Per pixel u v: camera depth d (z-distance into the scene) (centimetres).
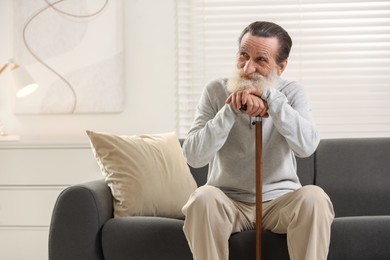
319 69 414
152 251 270
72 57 427
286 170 271
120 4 423
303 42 414
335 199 328
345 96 412
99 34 425
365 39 412
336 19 412
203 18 419
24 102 430
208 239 237
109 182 306
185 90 421
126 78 425
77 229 275
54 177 395
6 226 397
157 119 423
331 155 334
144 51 424
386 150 333
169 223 273
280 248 254
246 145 269
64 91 427
